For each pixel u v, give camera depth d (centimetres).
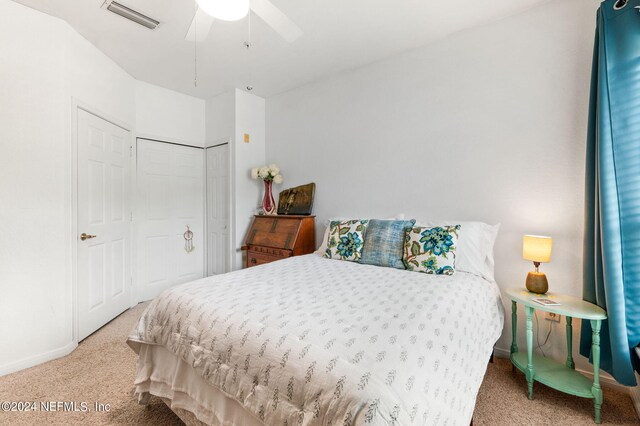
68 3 198
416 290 153
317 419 80
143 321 150
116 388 177
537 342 202
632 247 149
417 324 110
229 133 355
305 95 335
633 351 149
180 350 126
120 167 298
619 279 149
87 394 171
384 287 159
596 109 168
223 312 123
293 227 305
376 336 99
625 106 151
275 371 93
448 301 139
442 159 241
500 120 215
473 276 190
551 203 197
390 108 269
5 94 192
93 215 258
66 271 220
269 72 303
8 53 192
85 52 242
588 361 182
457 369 103
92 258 256
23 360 197
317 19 215
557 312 157
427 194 249
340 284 165
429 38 239
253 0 143
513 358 187
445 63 238
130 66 293
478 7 202
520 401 166
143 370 150
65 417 152
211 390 118
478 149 224
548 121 197
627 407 160
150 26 225
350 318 114
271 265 219
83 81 241
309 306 128
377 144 278
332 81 310
